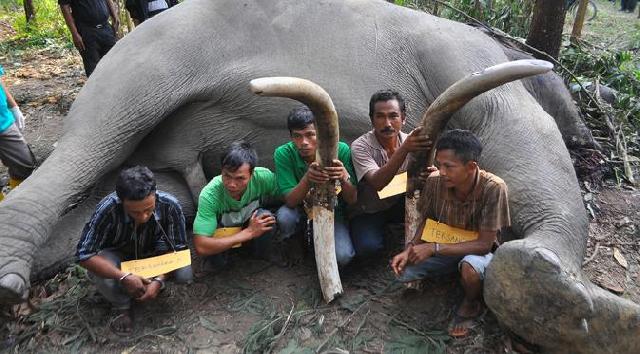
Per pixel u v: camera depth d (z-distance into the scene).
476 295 2.71
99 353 2.74
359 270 3.28
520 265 2.30
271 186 3.16
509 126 3.27
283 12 3.62
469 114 3.40
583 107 4.69
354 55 3.58
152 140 3.75
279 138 3.74
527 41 4.92
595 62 5.42
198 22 3.59
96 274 2.73
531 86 4.02
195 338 2.81
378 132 2.91
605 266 3.31
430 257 2.83
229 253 3.46
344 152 3.07
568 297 2.25
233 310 2.99
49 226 3.11
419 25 3.72
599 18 10.90
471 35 3.73
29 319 2.94
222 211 3.07
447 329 2.77
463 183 2.53
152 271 2.82
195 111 3.67
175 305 3.05
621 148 4.30
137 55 3.54
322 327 2.83
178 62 3.52
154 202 2.60
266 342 2.73
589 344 2.40
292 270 3.31
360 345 2.70
